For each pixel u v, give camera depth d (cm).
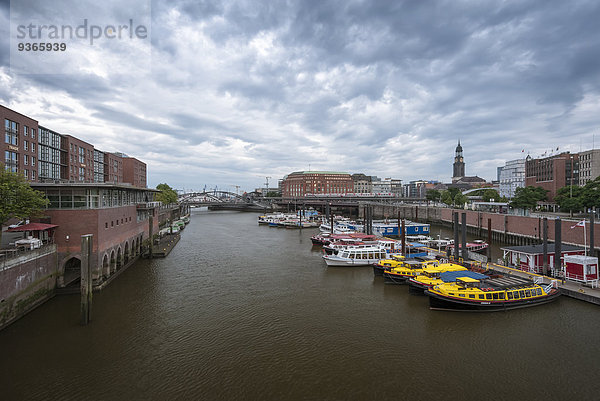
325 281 4803
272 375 2427
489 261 5194
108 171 12175
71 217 4088
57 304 3694
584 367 2506
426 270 4250
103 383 2317
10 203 3288
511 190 19012
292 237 9606
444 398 2170
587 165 12081
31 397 2162
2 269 2991
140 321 3334
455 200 14275
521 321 3269
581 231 6072
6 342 2844
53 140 8556
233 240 8925
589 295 3562
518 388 2269
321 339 2980
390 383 2331
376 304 3850
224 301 3941
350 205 18462
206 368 2512
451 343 2889
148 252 6366
